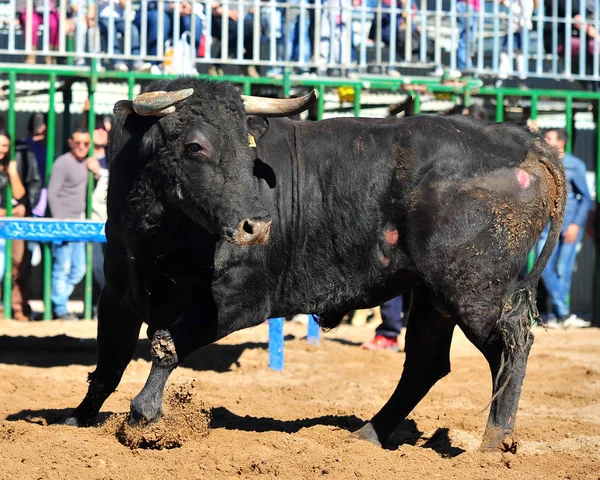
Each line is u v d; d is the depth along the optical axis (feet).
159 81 36.96
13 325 72.23
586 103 86.63
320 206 37.81
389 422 39.78
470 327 36.58
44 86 83.82
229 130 34.65
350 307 38.70
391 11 77.61
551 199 37.81
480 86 79.87
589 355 66.74
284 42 78.69
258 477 32.22
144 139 35.37
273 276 37.81
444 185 36.68
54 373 54.49
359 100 77.51
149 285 37.19
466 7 82.64
